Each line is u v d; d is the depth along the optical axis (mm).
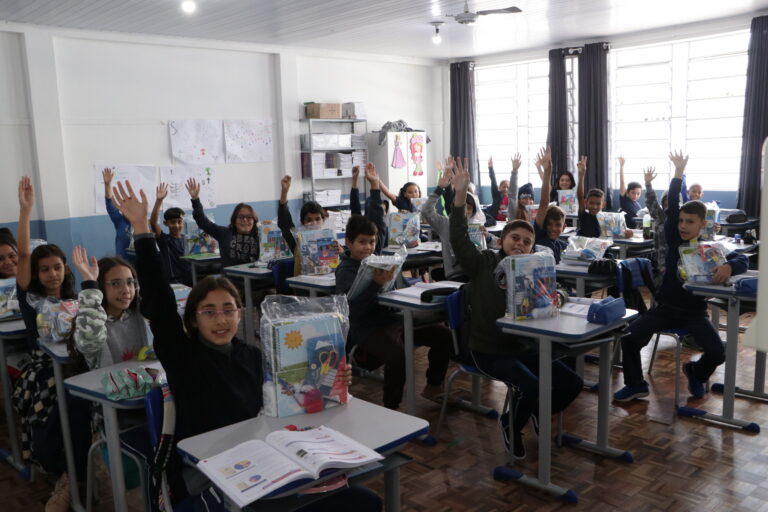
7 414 2936
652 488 2559
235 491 1274
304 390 1718
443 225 3998
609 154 8133
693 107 7551
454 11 6023
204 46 7121
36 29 5938
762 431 3059
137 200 1836
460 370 2908
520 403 2701
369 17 6199
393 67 9094
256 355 1880
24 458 2572
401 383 3176
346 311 1916
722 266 3051
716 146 7426
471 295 2807
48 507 2527
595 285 3789
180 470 1706
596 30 7422
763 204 629
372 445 1501
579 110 8164
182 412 1724
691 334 3344
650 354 4316
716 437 3010
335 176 8258
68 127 6273
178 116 7059
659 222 3529
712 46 7320
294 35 7066
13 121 5926
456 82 9344
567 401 2781
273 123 7914
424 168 9070
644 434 3059
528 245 2812
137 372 1971
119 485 2027
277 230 4547
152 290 1794
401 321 3342
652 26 7285
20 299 2670
